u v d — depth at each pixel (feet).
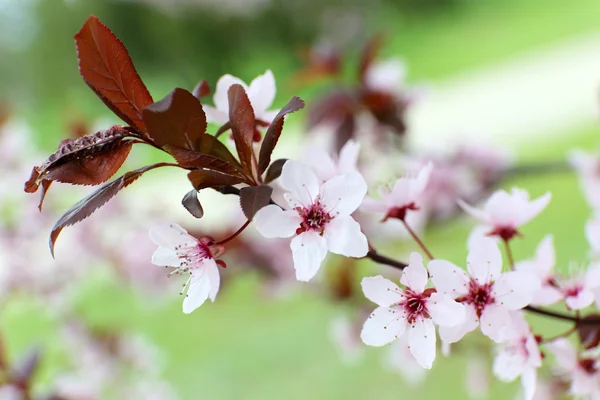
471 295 1.17
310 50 2.29
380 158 2.36
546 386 1.40
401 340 2.18
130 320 4.50
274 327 4.27
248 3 11.37
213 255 1.16
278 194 1.41
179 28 11.38
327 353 3.93
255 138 1.23
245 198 1.15
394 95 2.25
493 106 7.20
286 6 11.57
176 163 1.16
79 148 1.15
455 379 3.24
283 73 11.48
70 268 2.82
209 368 4.05
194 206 1.15
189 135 1.15
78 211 1.14
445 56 10.75
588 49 8.63
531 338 1.20
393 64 2.29
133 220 2.87
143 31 11.32
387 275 2.23
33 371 1.93
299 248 1.15
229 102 1.17
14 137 2.68
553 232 4.20
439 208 2.25
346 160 1.25
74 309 2.81
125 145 1.16
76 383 2.16
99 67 1.15
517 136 6.16
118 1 11.21
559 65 8.21
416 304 1.17
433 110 7.48
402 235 2.27
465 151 2.29
